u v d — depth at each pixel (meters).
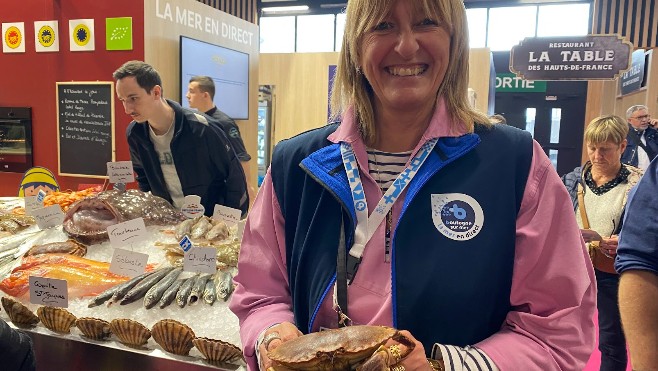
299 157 1.10
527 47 4.06
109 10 3.53
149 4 3.49
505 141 0.97
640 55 5.92
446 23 0.95
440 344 0.87
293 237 1.09
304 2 9.32
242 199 2.85
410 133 1.02
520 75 4.12
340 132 1.06
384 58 0.96
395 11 0.93
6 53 3.83
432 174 0.95
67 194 2.81
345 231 0.99
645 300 1.10
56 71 3.72
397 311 0.91
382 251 0.96
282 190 1.12
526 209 0.93
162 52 3.69
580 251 0.91
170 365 1.35
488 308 0.91
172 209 2.34
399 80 0.95
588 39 3.95
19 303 1.53
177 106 2.59
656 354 1.08
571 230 0.92
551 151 8.00
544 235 0.91
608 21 7.75
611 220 2.57
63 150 3.77
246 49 5.05
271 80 6.83
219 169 2.69
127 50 3.53
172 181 2.72
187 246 1.73
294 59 6.70
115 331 1.42
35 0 3.68
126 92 2.41
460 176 0.94
